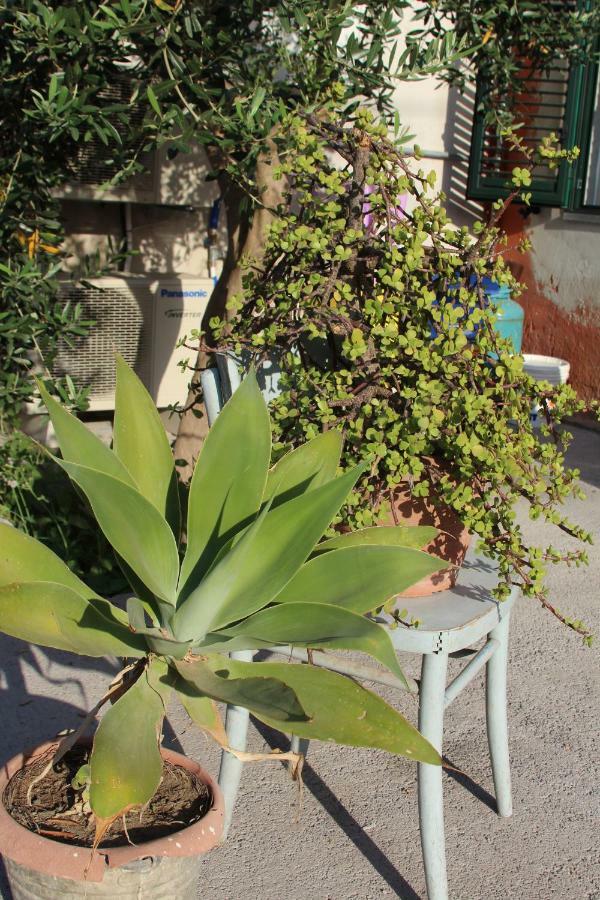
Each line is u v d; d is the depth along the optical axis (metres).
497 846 2.70
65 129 3.00
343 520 2.21
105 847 1.66
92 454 1.90
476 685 3.57
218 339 2.46
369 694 1.63
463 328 2.17
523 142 7.11
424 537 2.02
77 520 4.31
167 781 1.89
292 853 2.63
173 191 5.93
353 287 2.36
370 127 2.29
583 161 6.89
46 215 3.74
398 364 2.21
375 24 3.36
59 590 1.67
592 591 4.42
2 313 3.73
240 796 2.88
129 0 2.85
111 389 5.96
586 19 4.05
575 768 3.09
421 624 2.23
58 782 1.86
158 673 1.76
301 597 1.85
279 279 2.41
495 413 2.16
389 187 2.28
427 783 2.33
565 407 2.27
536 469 2.19
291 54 3.27
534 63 4.28
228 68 3.20
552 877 2.59
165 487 2.04
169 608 1.81
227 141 3.06
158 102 3.04
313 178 2.37
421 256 2.16
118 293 5.83
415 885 2.52
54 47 2.84
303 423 2.23
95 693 3.38
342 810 2.83
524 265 7.49
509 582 2.22
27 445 4.95
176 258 6.48
